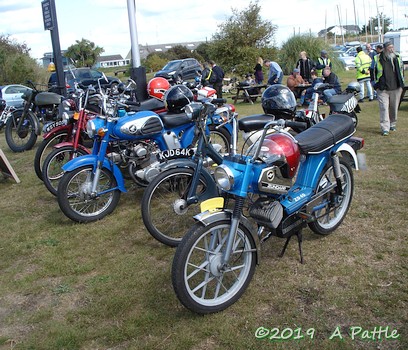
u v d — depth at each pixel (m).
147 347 2.91
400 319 3.01
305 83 13.86
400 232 4.20
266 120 4.61
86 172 5.28
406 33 27.81
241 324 3.07
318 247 4.04
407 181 5.52
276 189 3.39
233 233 3.12
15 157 8.85
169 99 5.35
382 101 8.01
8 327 3.29
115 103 5.09
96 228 4.90
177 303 3.37
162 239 4.24
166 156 4.55
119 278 3.81
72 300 3.58
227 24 23.22
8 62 23.56
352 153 4.31
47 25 10.25
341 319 3.06
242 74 22.66
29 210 5.70
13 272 4.09
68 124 6.39
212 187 4.41
